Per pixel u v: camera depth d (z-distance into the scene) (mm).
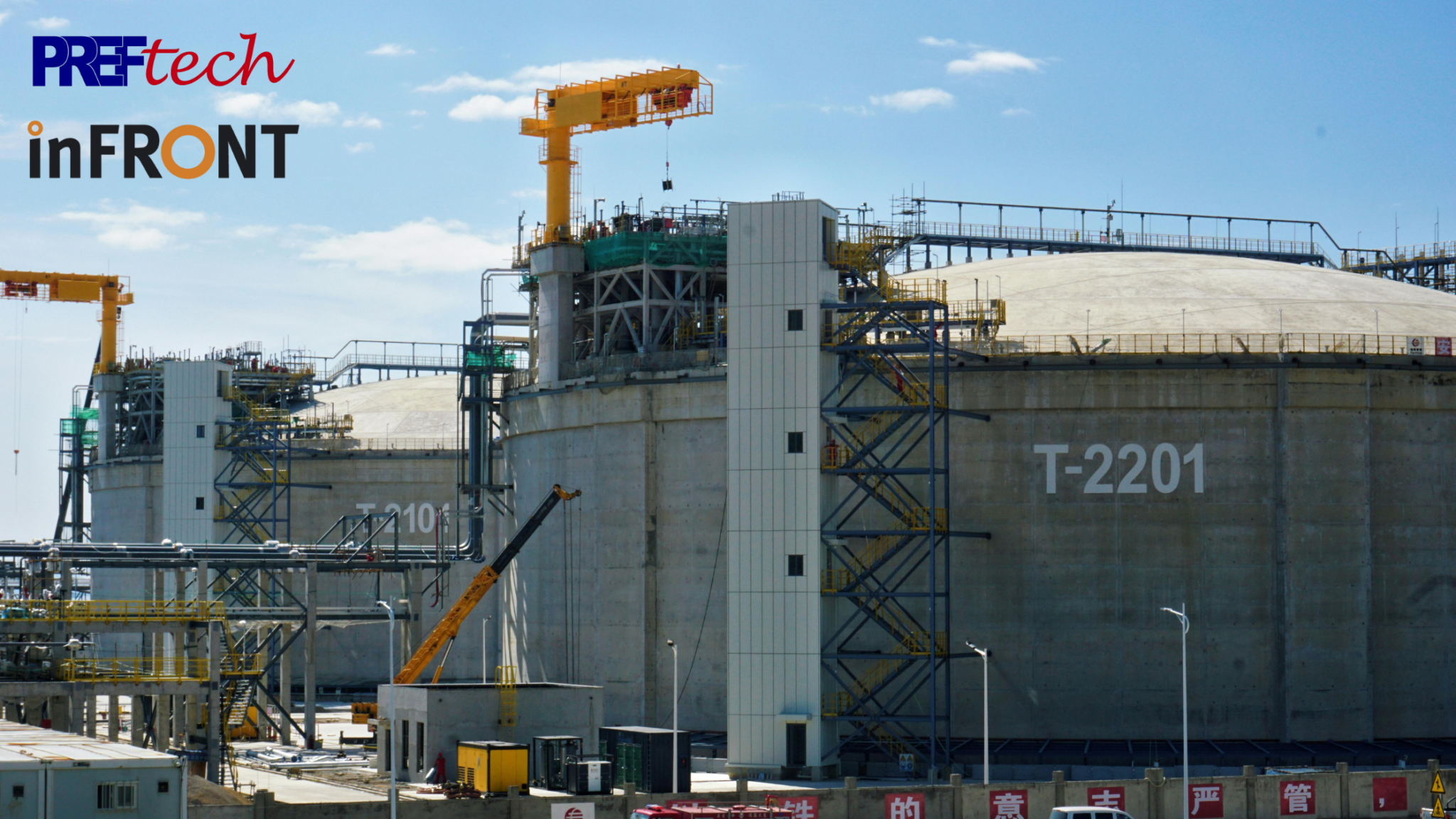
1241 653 89812
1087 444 90750
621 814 64812
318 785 78875
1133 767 85438
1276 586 90312
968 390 91375
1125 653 89750
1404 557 91875
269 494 142125
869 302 87750
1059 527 90500
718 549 96438
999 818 65188
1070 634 90000
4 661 77562
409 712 81750
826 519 85688
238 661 89250
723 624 95688
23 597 87438
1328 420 91188
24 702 80625
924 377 91188
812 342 85688
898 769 85125
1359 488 91188
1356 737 89875
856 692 87500
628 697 98750
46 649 78438
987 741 77000
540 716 82000
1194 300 100438
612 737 77625
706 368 97562
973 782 84000
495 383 128500
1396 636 91500
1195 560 90125
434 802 62719
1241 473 90562
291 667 132875
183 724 86625
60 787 47750
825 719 84125
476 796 72250
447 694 79938
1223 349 93062
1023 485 90812
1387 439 92188
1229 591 90000
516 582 111375
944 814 64750
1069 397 90875
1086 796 66062
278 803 60406
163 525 137750
